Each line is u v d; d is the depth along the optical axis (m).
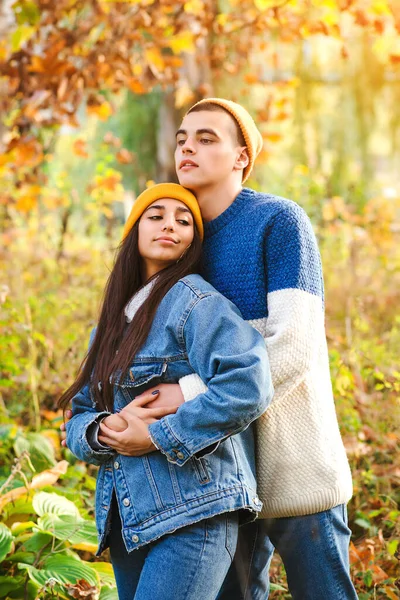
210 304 2.09
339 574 2.21
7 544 2.62
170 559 2.02
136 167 8.74
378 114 9.63
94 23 4.82
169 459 2.02
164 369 2.11
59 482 3.60
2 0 5.60
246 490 2.07
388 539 3.10
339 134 9.48
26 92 4.93
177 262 2.25
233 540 2.10
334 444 2.23
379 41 5.23
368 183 9.16
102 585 2.70
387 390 3.98
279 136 5.99
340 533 2.22
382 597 2.81
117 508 2.18
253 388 1.96
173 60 5.13
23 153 5.12
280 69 7.87
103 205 6.91
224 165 2.31
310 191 6.69
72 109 4.92
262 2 4.94
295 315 2.14
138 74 5.09
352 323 5.27
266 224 2.22
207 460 2.05
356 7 4.79
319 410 2.22
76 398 2.30
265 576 2.42
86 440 2.15
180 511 2.02
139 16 4.72
